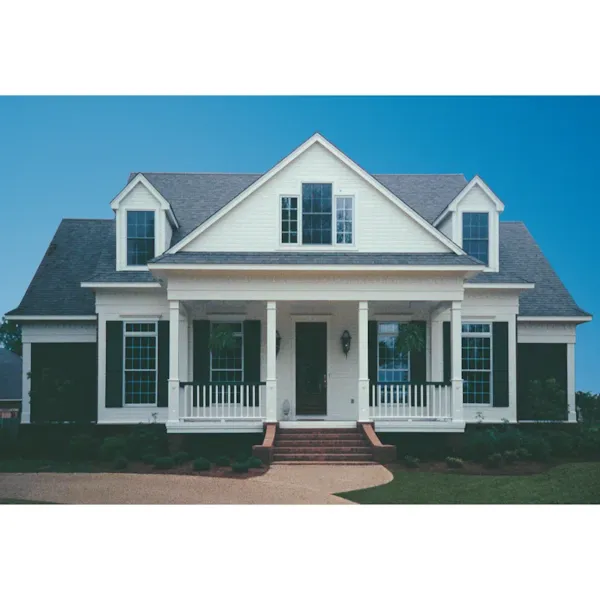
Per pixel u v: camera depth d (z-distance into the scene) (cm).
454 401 2027
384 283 2033
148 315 2228
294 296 2023
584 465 1820
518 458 1906
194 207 2511
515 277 2288
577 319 2373
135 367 2231
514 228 2725
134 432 2056
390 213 2089
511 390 2262
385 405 2066
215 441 2002
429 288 2036
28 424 2291
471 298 2281
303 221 2080
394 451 1839
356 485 1591
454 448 2000
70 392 2334
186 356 2238
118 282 2202
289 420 2250
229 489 1534
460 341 2036
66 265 2536
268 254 2052
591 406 2612
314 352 2300
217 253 2052
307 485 1588
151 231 2267
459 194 2281
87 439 2052
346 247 2072
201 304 2261
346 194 2086
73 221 2725
